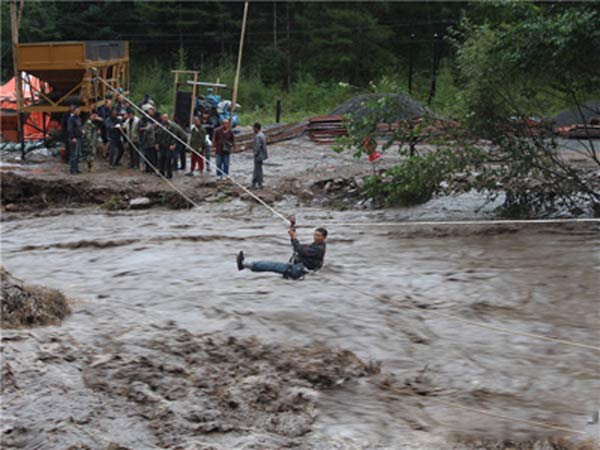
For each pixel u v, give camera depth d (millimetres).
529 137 23641
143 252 19766
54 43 29672
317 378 11805
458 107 23172
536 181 24578
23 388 10656
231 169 30188
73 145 27297
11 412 10023
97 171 28266
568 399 11312
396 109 23562
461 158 22953
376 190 24219
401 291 16266
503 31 22859
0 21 63719
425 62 69562
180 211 24734
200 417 10344
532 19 22125
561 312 14883
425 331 14023
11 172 26219
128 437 9719
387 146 23672
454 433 10320
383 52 67562
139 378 11266
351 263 18406
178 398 10891
